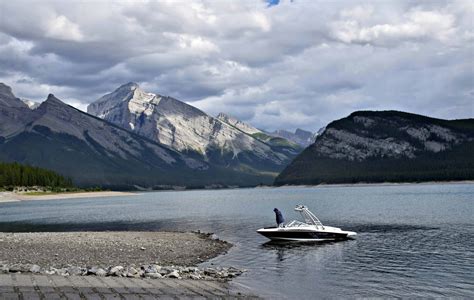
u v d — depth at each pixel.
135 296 20.44
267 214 92.31
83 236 52.22
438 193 162.75
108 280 23.89
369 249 42.75
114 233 56.44
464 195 140.62
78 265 32.62
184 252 41.34
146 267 29.38
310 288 27.09
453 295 25.52
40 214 109.69
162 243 46.62
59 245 43.75
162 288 22.72
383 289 26.95
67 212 115.88
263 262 36.59
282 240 50.16
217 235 56.19
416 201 117.94
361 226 63.31
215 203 152.00
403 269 32.75
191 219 84.38
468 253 38.75
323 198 157.00
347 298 24.97
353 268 33.53
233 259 38.03
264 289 26.27
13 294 19.53
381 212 86.75
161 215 97.69
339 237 50.50
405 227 60.47
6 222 86.06
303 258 38.44
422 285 27.84
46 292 20.19
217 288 24.70
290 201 144.00
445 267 33.03
